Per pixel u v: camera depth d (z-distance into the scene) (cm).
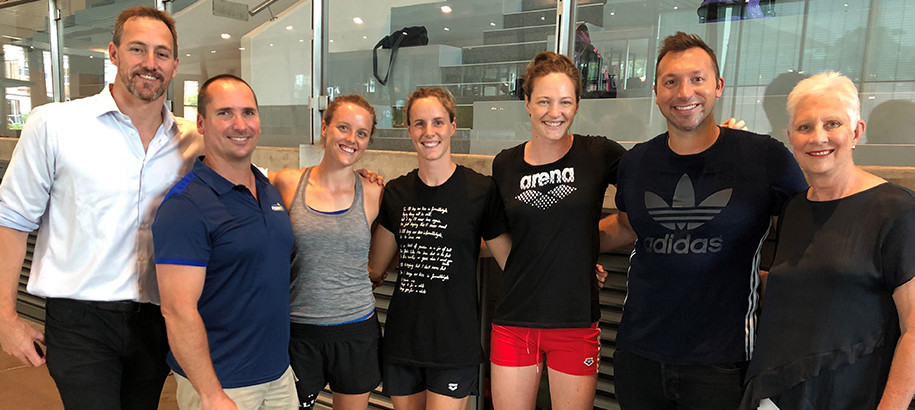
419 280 215
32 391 354
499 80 310
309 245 202
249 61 406
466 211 212
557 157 208
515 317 208
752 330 170
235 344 176
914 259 135
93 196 184
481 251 242
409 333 216
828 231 148
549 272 202
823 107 144
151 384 204
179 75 443
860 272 141
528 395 214
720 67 257
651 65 264
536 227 204
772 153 170
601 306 279
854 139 145
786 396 151
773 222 182
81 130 182
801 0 232
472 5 312
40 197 185
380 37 350
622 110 276
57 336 187
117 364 195
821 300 146
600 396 276
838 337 143
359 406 219
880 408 139
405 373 221
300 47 380
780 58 241
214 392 167
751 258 171
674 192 177
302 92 383
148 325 198
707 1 252
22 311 512
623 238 220
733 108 257
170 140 197
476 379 221
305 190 210
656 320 179
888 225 138
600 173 203
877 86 221
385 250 235
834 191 150
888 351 145
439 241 212
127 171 188
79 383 187
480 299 283
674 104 171
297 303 205
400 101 348
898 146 218
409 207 220
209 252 168
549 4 289
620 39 272
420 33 334
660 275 179
